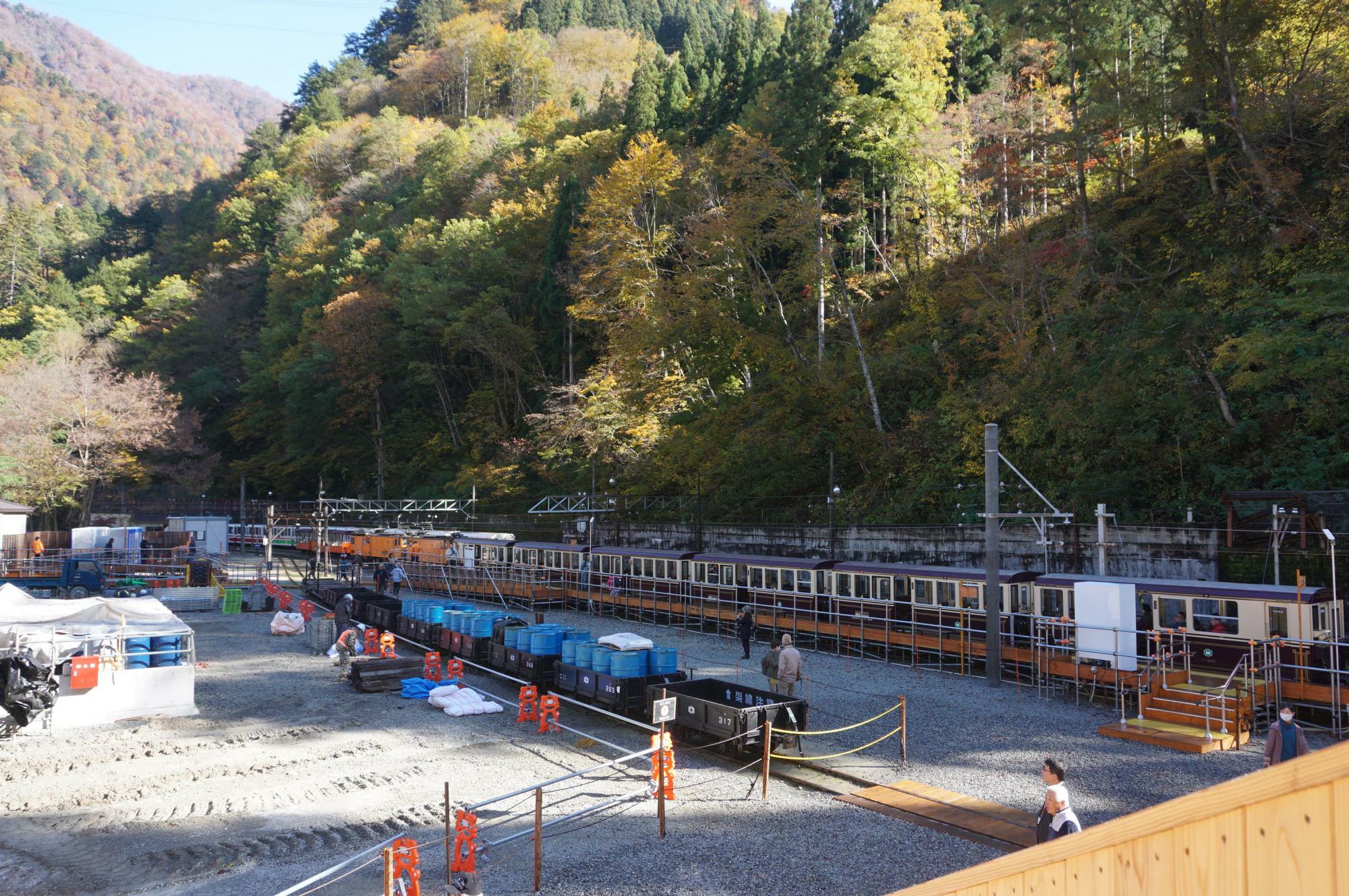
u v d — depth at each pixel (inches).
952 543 1360.7
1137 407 1291.8
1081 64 1882.4
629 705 826.8
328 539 2588.6
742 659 1136.2
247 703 930.1
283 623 1409.9
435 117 5777.6
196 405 3703.3
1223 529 1061.1
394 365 3105.3
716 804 603.8
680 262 2100.1
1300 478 1065.5
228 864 518.3
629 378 2075.5
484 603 1766.7
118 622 935.7
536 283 2770.7
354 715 876.0
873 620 1148.5
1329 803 85.0
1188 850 101.7
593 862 507.8
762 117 2162.9
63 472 2711.6
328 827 571.8
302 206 4648.1
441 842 526.6
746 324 1882.4
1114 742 738.2
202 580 2054.6
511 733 801.6
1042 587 1008.2
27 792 649.0
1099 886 115.3
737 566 1382.9
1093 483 1262.3
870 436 1683.1
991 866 138.9
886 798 604.7
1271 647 809.5
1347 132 1386.6
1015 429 1416.1
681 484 1972.2
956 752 714.8
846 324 1964.8
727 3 7145.7
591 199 2219.5
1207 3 1418.6
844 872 487.2
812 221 1780.3
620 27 6382.9
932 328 1792.6
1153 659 825.5
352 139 5265.8
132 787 657.0
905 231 2050.9
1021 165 1732.3
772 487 1744.6
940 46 2167.8
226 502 3535.9
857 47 2047.2
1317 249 1250.0
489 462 2610.7
